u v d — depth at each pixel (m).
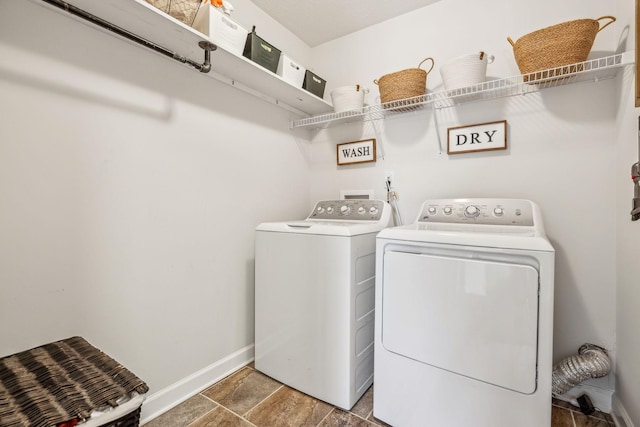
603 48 1.48
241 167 1.91
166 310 1.51
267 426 1.37
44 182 1.11
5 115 1.02
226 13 1.52
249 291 1.96
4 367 0.93
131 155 1.36
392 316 1.36
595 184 1.52
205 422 1.40
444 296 1.22
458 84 1.61
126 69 1.35
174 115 1.54
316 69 2.51
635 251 1.22
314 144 2.53
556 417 1.44
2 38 1.02
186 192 1.59
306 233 1.60
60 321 1.15
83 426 0.75
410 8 2.05
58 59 1.14
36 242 1.09
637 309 1.20
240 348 1.90
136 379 0.92
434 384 1.25
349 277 1.46
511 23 1.73
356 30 2.30
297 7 2.04
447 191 1.93
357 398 1.54
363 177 2.28
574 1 1.57
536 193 1.66
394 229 1.42
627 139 1.30
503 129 1.72
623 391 1.35
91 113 1.23
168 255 1.51
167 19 1.20
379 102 2.20
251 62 1.61
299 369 1.63
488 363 1.14
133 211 1.37
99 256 1.26
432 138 1.99
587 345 1.51
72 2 1.09
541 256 1.05
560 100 1.60
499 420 1.12
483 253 1.17
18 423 0.70
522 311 1.08
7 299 1.03
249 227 1.96
